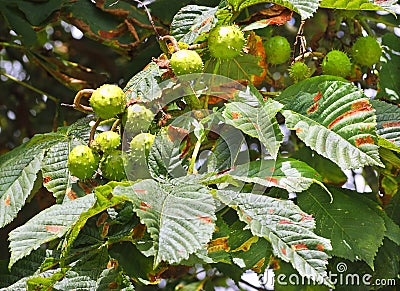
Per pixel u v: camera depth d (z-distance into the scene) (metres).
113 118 1.31
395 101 1.58
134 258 1.30
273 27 1.59
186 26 1.37
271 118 1.29
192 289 1.82
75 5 1.64
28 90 1.98
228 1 1.36
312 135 1.31
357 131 1.30
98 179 1.34
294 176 1.30
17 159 1.42
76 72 1.79
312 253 1.19
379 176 1.58
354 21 1.59
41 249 1.37
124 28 1.65
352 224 1.37
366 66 1.56
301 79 1.45
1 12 1.66
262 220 1.22
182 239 1.12
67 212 1.24
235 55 1.32
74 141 1.40
